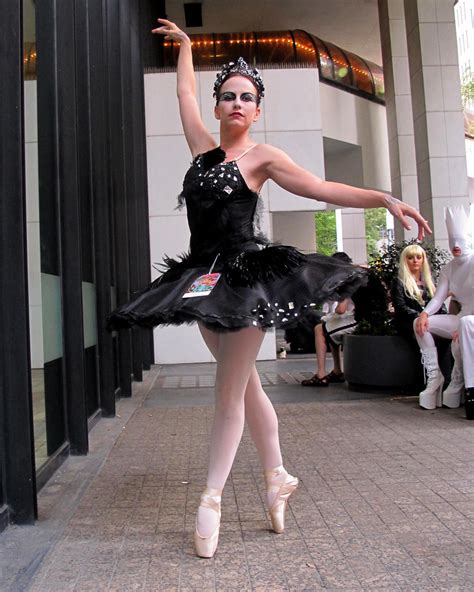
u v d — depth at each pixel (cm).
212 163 268
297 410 617
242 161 267
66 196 464
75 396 457
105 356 609
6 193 312
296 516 314
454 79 1349
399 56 1514
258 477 386
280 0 1570
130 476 397
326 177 1612
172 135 1123
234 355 262
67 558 267
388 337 691
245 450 458
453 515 309
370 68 1619
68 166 470
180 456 447
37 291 405
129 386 739
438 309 616
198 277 250
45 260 430
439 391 618
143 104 1107
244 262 241
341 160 1588
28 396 312
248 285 235
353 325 778
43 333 414
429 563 254
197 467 415
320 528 296
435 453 434
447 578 240
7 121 311
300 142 1140
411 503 329
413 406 624
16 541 287
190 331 1107
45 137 447
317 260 252
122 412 638
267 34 1434
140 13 1130
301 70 1144
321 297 230
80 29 577
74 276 463
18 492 309
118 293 769
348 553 266
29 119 409
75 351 460
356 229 2244
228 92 275
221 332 230
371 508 323
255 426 289
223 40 1424
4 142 312
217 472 270
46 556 270
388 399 670
